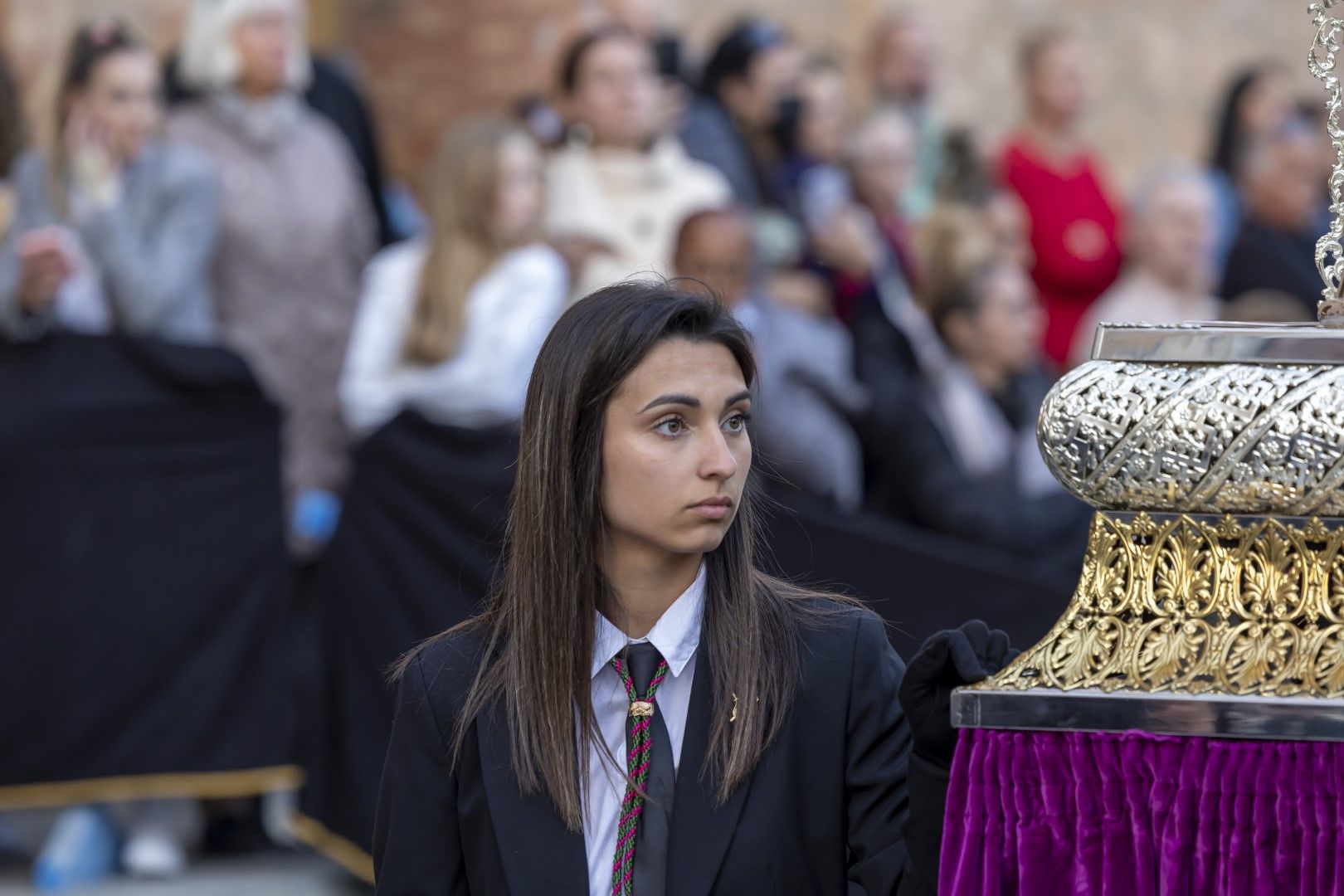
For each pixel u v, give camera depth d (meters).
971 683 5.21
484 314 13.71
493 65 25.53
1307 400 4.80
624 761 5.96
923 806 5.38
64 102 14.39
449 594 12.46
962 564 11.16
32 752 13.60
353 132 17.22
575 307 5.97
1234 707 4.85
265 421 14.20
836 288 15.77
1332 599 4.91
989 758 5.16
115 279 14.26
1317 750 4.91
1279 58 28.81
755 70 17.95
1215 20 28.47
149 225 14.48
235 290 15.34
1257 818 4.94
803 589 6.40
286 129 15.68
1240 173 21.69
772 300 14.16
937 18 26.88
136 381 13.88
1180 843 5.00
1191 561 5.01
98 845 14.14
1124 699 4.95
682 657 5.97
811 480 13.09
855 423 13.54
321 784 13.34
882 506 13.54
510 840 5.88
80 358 13.80
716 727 5.87
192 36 15.58
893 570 11.23
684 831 5.80
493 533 12.24
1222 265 20.52
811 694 5.97
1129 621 5.08
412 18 25.61
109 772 13.75
